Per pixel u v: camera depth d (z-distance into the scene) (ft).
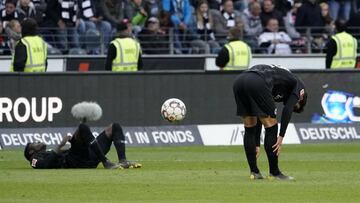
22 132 180.04
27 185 110.93
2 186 109.81
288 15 247.50
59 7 230.27
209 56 233.96
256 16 242.99
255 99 113.29
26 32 181.68
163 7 238.89
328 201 96.99
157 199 98.68
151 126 183.73
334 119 187.21
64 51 231.30
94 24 233.14
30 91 180.75
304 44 243.19
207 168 135.54
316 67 240.53
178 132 183.83
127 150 174.09
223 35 239.50
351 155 160.66
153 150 173.58
